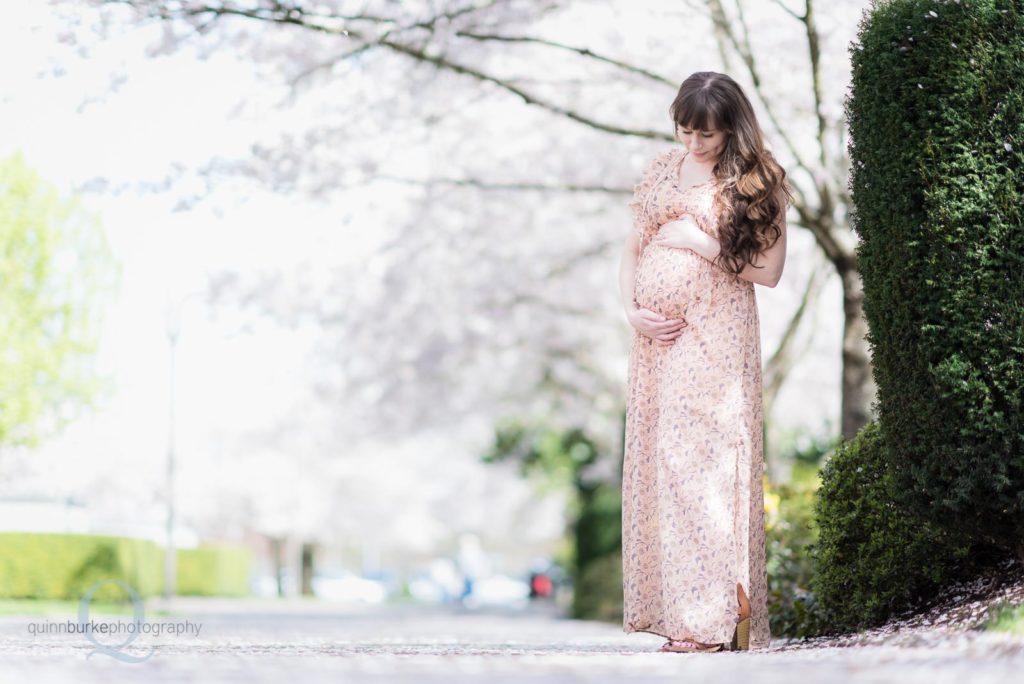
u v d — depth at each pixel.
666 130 12.96
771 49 11.45
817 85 10.47
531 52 12.26
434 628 13.42
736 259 5.41
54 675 3.57
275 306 17.98
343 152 12.52
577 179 14.73
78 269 21.80
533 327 19.06
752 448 5.46
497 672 3.72
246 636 7.98
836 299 15.88
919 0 5.62
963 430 5.25
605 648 6.21
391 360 20.52
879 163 5.59
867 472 6.29
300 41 11.30
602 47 12.36
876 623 6.17
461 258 17.05
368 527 50.47
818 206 11.52
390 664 4.07
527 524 43.59
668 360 5.48
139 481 35.22
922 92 5.43
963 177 5.31
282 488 44.53
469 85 11.89
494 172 14.86
